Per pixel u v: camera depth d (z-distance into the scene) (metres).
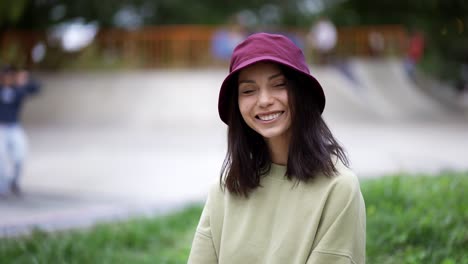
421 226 3.81
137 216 6.02
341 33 22.34
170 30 21.97
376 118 17.84
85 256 4.29
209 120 17.05
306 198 2.00
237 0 28.08
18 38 21.22
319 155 2.00
